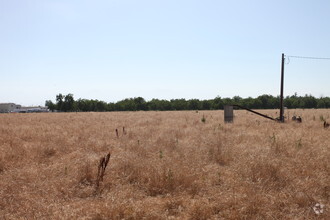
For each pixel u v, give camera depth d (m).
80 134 14.55
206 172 7.18
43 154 9.73
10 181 6.38
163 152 9.61
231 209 4.88
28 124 22.75
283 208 5.01
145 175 6.71
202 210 4.80
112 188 6.18
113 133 15.20
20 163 8.18
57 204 5.21
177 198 5.46
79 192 6.00
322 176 6.55
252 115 33.22
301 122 20.56
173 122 22.36
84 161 8.12
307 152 9.05
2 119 31.36
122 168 7.43
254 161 7.66
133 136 13.60
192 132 14.70
